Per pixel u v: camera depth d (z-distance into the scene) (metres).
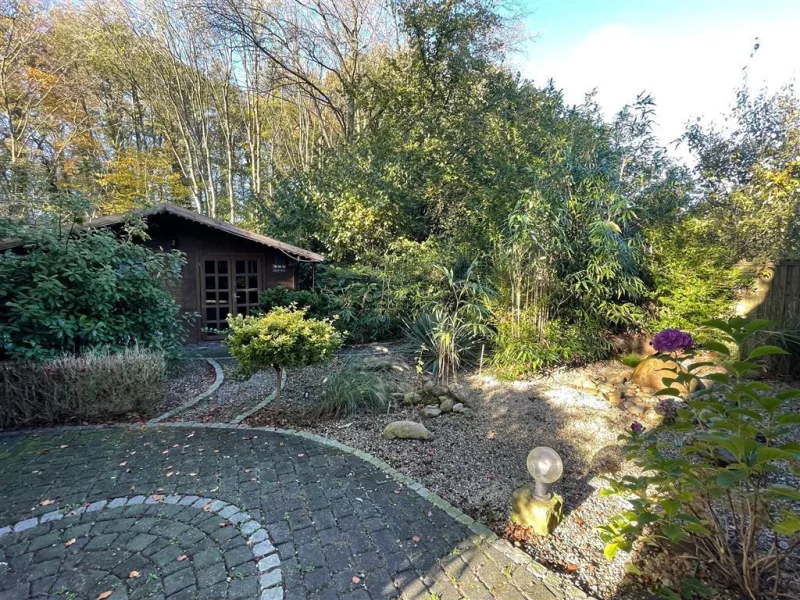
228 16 10.73
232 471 2.69
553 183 4.80
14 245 4.53
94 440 3.24
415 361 5.09
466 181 8.66
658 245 5.04
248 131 15.58
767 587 1.58
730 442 1.28
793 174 6.41
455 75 10.05
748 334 1.33
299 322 3.62
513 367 4.37
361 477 2.60
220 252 7.62
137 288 4.75
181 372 5.35
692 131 7.55
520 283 4.57
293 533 2.04
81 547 1.94
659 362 3.85
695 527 1.51
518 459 2.83
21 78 12.32
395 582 1.71
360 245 8.80
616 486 1.75
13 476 2.64
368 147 9.80
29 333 3.94
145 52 13.14
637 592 1.66
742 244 5.71
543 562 1.86
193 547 1.94
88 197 4.79
